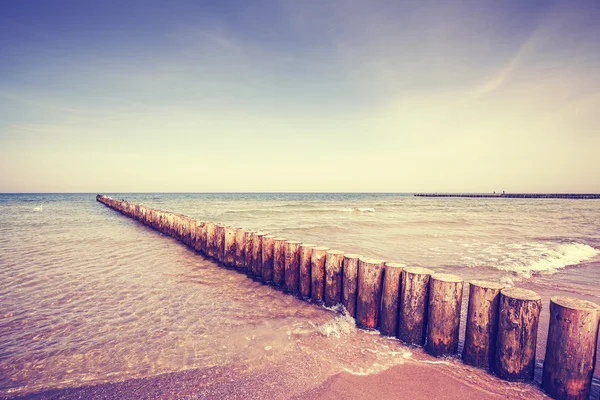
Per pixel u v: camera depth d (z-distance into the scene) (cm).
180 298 606
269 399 304
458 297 376
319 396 307
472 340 358
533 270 836
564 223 2169
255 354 393
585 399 298
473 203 5762
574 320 293
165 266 861
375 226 1855
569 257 1005
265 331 459
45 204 4494
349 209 3503
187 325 484
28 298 604
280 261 667
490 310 349
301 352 396
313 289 566
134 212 2223
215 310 545
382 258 958
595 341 298
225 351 402
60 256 991
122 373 352
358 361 371
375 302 449
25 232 1552
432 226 1886
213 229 957
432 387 320
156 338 440
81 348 411
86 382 336
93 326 481
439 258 967
